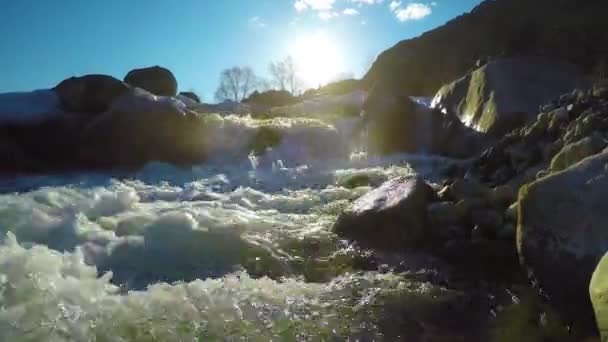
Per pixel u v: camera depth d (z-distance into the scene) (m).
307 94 31.70
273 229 5.02
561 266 3.33
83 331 2.85
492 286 3.80
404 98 12.06
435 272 4.08
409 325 3.21
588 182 3.50
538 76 10.61
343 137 12.34
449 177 7.34
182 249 4.36
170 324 3.00
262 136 10.75
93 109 10.52
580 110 5.81
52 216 4.80
